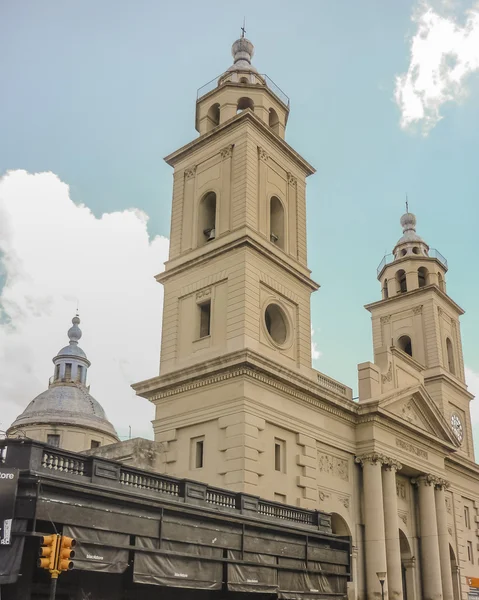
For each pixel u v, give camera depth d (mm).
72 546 17250
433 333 56062
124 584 21453
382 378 42500
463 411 57844
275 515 27438
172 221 41719
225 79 44281
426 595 42031
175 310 38656
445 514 45438
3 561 17250
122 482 21375
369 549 37406
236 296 35719
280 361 36562
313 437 36406
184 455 34562
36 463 18750
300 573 26688
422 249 60938
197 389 35062
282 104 44469
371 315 60031
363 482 39094
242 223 37156
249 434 32406
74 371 69625
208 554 22734
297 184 43156
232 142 40156
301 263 40875
